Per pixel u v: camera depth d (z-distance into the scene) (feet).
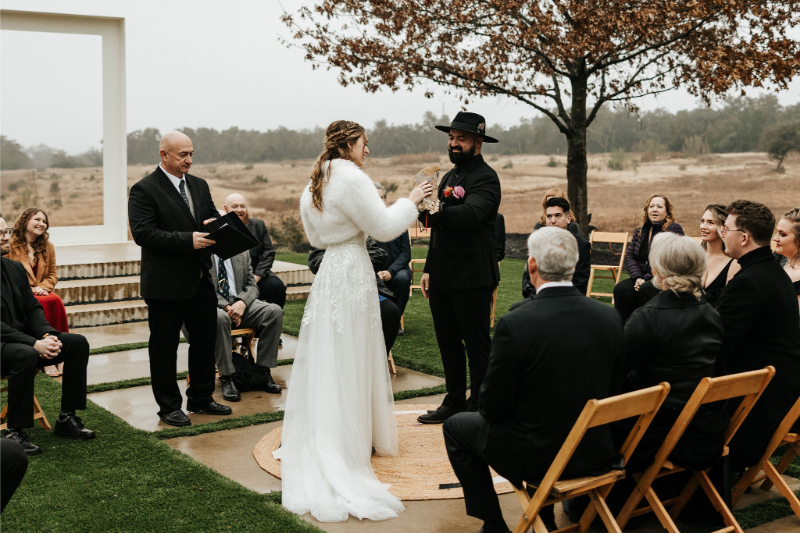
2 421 13.43
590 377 8.06
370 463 11.84
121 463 11.92
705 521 10.05
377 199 11.62
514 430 8.32
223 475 11.59
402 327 23.35
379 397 12.37
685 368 9.20
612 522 8.45
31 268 19.25
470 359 14.34
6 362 12.37
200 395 15.17
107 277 27.99
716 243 13.56
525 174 72.59
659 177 62.03
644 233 21.74
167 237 13.58
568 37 31.94
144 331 24.26
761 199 57.31
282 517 9.87
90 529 9.45
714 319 9.38
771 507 10.53
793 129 55.62
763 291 10.29
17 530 9.39
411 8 33.60
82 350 13.35
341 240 11.97
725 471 9.92
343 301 11.75
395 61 34.50
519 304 8.46
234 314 16.88
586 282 16.30
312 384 11.75
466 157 14.14
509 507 10.53
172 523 9.64
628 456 8.63
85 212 42.98
